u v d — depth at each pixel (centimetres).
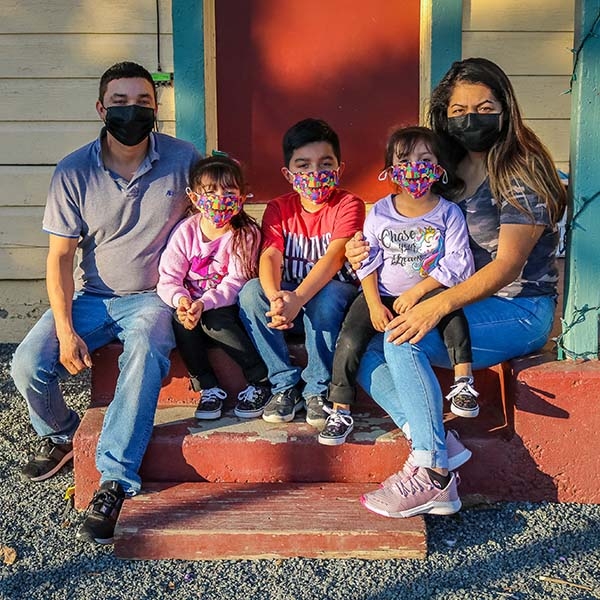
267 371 383
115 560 334
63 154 521
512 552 336
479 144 361
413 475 343
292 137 380
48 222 383
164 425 378
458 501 347
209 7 514
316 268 373
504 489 370
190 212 394
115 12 504
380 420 384
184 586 319
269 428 373
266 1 525
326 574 324
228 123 537
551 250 371
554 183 362
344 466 366
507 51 509
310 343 372
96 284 393
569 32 509
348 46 532
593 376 358
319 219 390
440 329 355
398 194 379
